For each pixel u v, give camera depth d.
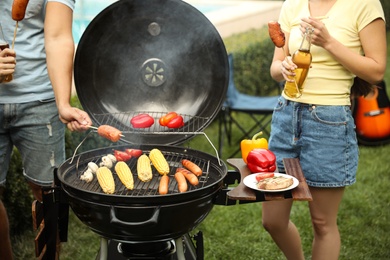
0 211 2.51
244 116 5.94
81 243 3.35
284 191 1.94
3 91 2.40
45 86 2.45
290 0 2.42
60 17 2.27
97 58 2.33
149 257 2.13
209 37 2.28
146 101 2.43
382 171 4.46
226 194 1.99
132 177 2.03
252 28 7.75
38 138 2.49
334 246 2.45
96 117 2.33
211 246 3.30
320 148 2.31
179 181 1.99
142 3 2.22
